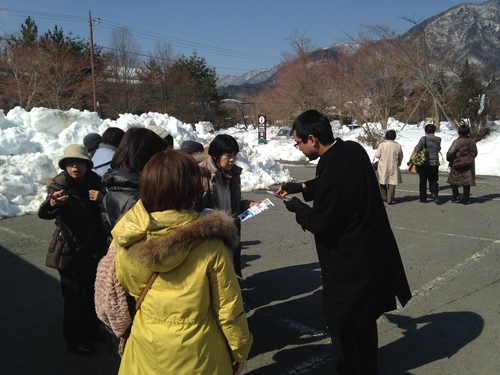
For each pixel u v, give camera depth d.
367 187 3.03
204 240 2.08
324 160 3.07
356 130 28.81
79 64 31.47
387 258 3.15
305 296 5.06
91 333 3.96
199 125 16.16
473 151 9.73
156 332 2.07
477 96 25.38
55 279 5.53
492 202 10.18
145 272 2.07
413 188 12.30
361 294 3.03
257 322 4.43
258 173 12.83
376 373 3.40
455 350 3.83
